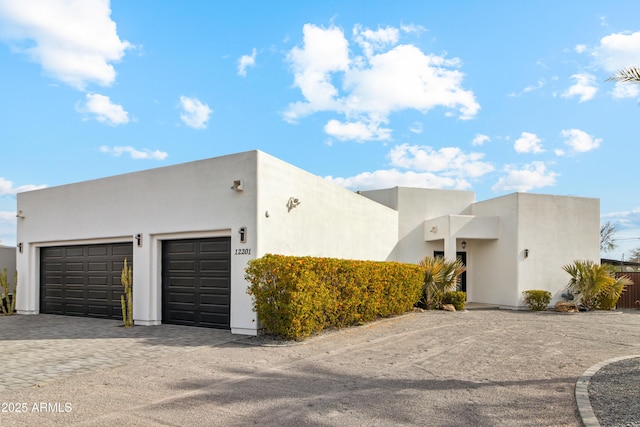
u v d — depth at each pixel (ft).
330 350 29.63
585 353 29.32
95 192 46.01
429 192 74.90
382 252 66.18
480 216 63.93
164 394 19.70
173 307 40.63
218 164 37.52
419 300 57.11
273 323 32.42
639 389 19.92
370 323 42.63
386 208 68.44
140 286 41.32
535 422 16.24
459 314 52.54
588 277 57.67
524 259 60.13
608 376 22.45
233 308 35.55
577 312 56.03
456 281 59.52
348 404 18.31
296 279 31.19
